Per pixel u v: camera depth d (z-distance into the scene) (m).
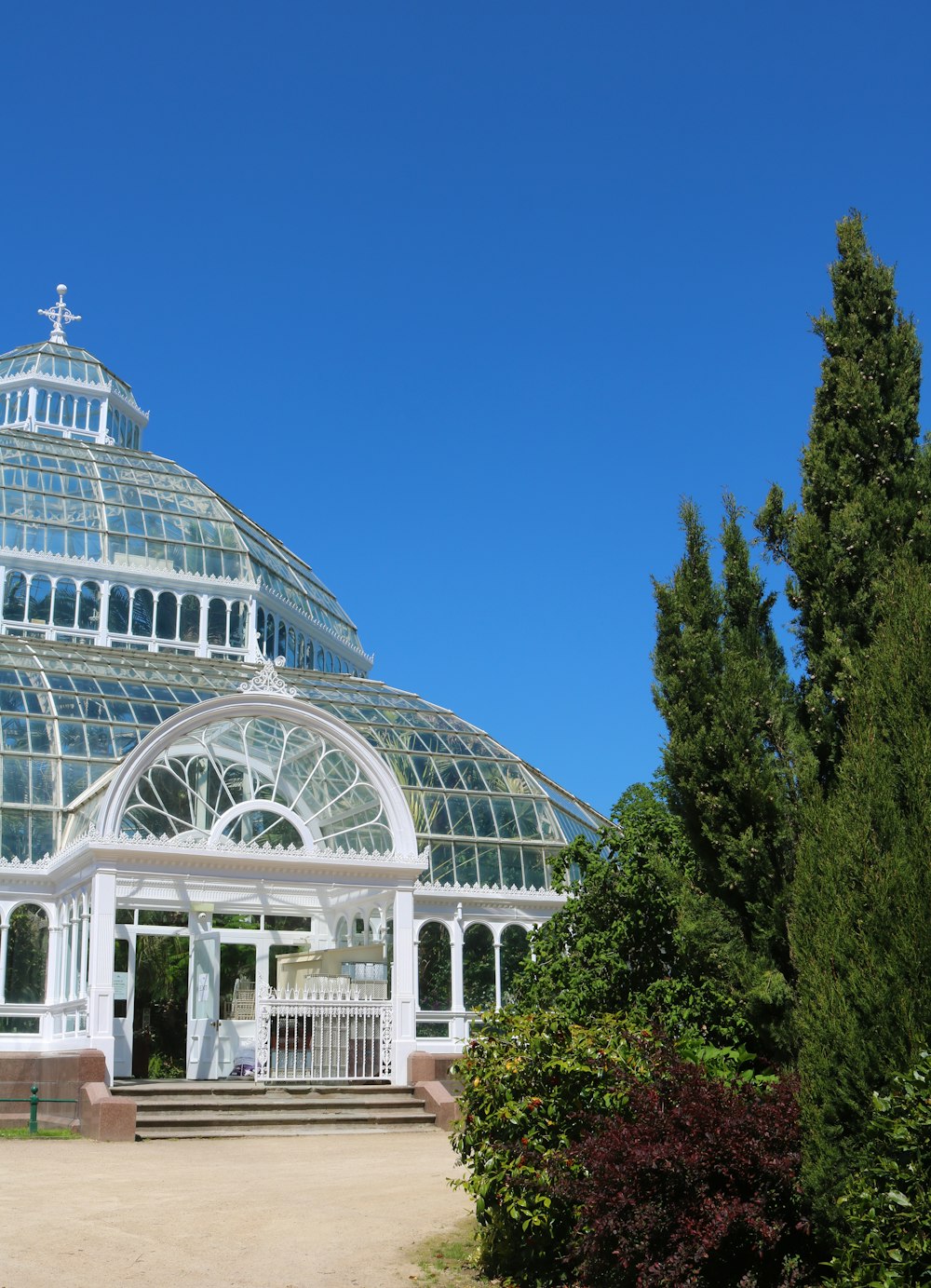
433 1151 23.30
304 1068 28.77
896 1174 10.47
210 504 48.81
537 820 35.69
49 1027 28.78
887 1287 9.90
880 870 11.80
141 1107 25.66
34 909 29.66
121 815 27.56
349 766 31.75
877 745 12.39
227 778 30.81
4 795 30.75
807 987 12.17
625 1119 13.77
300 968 34.28
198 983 32.38
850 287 15.45
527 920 33.28
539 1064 14.60
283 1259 14.46
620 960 19.41
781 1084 13.05
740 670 14.63
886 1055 11.41
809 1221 12.26
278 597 47.34
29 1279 13.17
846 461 14.74
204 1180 19.38
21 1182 18.69
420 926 32.00
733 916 14.50
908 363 15.16
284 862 29.00
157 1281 13.33
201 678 38.53
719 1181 12.45
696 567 15.53
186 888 28.81
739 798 14.15
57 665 36.47
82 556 43.62
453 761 36.84
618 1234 12.30
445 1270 14.26
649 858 17.20
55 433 53.88
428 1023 31.11
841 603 14.18
